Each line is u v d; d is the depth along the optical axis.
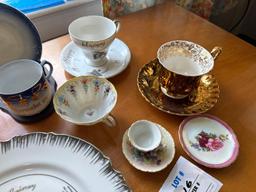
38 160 0.25
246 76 0.37
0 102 0.31
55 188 0.24
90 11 0.51
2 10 0.32
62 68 0.37
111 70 0.36
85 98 0.32
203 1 0.61
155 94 0.34
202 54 0.32
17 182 0.24
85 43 0.33
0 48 0.33
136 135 0.29
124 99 0.33
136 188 0.25
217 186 0.25
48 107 0.31
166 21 0.46
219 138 0.29
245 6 0.87
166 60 0.33
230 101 0.33
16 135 0.28
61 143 0.26
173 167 0.27
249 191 0.25
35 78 0.31
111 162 0.26
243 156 0.28
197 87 0.33
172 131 0.30
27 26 0.33
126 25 0.45
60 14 0.48
